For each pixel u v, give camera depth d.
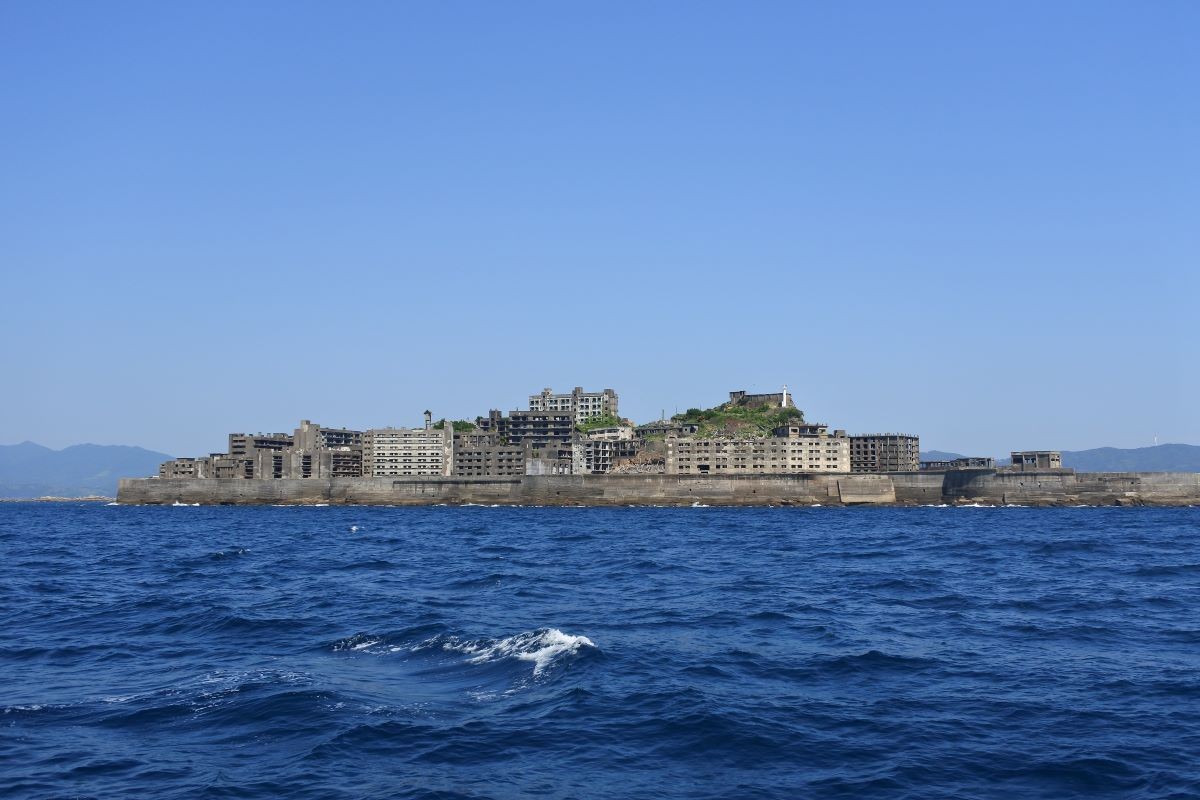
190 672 52.88
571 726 41.91
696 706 44.53
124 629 68.31
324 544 168.62
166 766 37.19
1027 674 51.88
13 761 37.75
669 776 36.22
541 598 84.94
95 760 37.88
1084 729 41.56
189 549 156.88
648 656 56.19
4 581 103.50
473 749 39.06
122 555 143.00
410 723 42.22
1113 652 57.81
